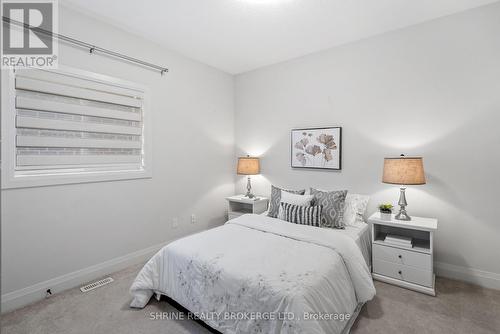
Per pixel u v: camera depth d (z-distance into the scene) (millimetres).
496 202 2203
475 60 2256
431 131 2475
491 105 2203
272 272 1537
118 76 2580
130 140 2723
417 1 2150
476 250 2293
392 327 1729
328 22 2480
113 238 2570
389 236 2441
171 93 3107
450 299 2051
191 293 1755
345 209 2664
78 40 2273
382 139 2754
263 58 3391
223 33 2699
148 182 2879
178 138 3209
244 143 3959
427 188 2506
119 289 2238
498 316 1834
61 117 2215
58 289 2180
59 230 2191
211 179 3686
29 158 2043
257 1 2141
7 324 1781
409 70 2574
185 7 2225
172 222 3152
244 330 1460
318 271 1558
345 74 2973
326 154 3111
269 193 3691
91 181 2385
